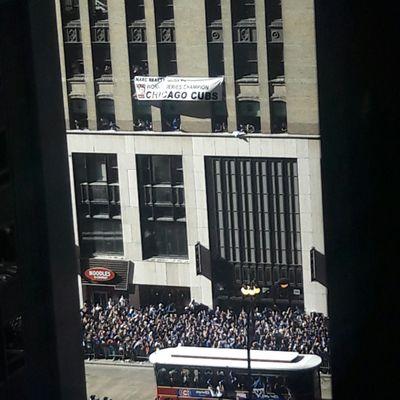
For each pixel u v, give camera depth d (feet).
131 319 294.25
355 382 106.52
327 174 107.76
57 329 165.27
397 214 106.22
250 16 303.68
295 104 302.66
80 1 312.71
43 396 163.84
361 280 106.83
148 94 311.88
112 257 324.39
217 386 252.21
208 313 301.63
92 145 319.88
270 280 313.73
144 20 311.68
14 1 158.51
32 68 160.97
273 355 250.57
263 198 310.24
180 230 319.88
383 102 106.01
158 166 318.86
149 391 270.87
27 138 161.89
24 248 160.97
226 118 311.88
